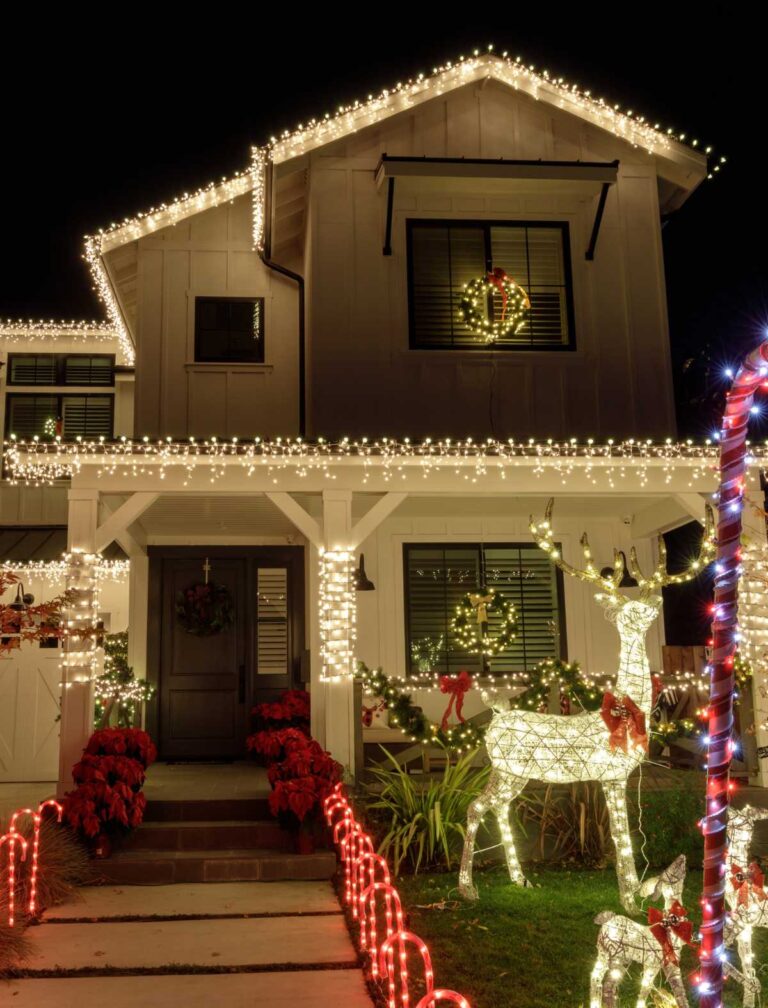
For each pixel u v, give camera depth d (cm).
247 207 1334
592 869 859
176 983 595
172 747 1282
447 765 928
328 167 1225
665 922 474
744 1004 541
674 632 1669
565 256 1238
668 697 1070
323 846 890
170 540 1330
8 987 589
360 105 1217
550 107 1253
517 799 886
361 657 1246
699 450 1053
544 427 1190
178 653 1304
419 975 596
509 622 1268
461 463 1032
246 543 1340
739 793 961
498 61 1241
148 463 1000
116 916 730
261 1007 552
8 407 1614
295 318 1313
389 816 900
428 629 1265
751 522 1042
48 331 1627
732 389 359
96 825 831
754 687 1013
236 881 838
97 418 1620
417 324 1207
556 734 755
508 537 1295
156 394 1271
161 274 1305
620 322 1228
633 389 1212
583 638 1277
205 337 1302
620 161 1270
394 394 1180
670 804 884
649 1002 551
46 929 702
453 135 1245
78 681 966
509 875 818
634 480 1064
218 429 1270
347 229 1213
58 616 918
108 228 1276
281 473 1028
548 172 1190
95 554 988
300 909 748
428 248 1228
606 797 760
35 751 1325
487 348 1202
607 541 1302
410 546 1283
